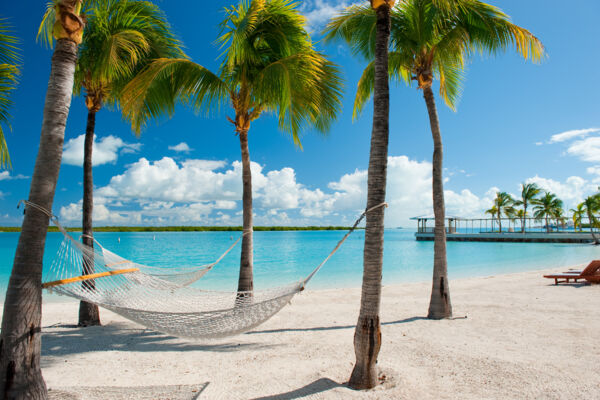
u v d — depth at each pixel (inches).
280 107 244.4
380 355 178.5
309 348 197.3
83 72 259.9
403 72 326.0
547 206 1909.4
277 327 248.2
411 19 275.4
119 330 249.3
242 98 273.6
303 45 279.9
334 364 169.0
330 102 257.1
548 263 827.4
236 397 134.8
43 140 121.6
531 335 206.7
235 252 1193.4
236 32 234.1
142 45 238.5
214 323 152.9
